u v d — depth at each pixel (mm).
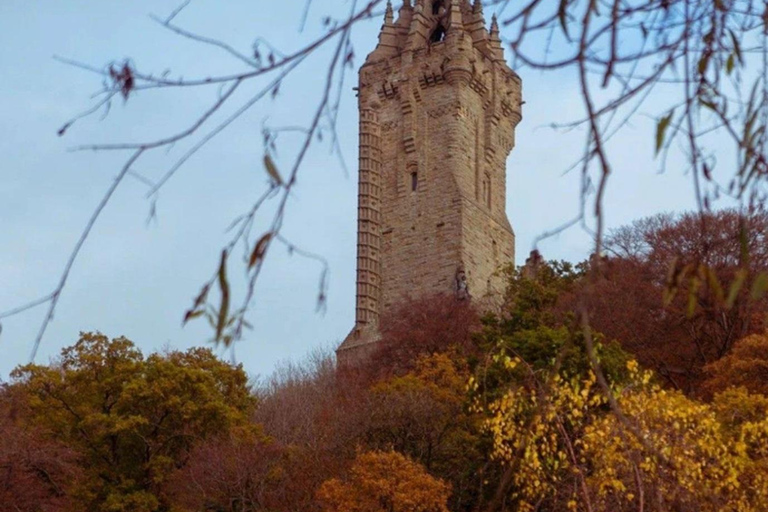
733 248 44469
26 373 68375
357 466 52000
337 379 93500
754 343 55031
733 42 9047
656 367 65938
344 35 8328
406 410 58094
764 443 39125
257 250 8141
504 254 123625
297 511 55906
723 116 8977
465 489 53281
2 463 56312
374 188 121438
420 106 122625
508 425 39688
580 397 38562
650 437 35000
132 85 8164
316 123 8289
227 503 59094
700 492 33562
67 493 60281
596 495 35500
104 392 68250
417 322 92062
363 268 118188
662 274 71312
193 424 66562
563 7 8430
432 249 117625
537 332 55062
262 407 84250
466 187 120312
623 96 8727
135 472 65062
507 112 128375
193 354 73688
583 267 82000
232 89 8148
